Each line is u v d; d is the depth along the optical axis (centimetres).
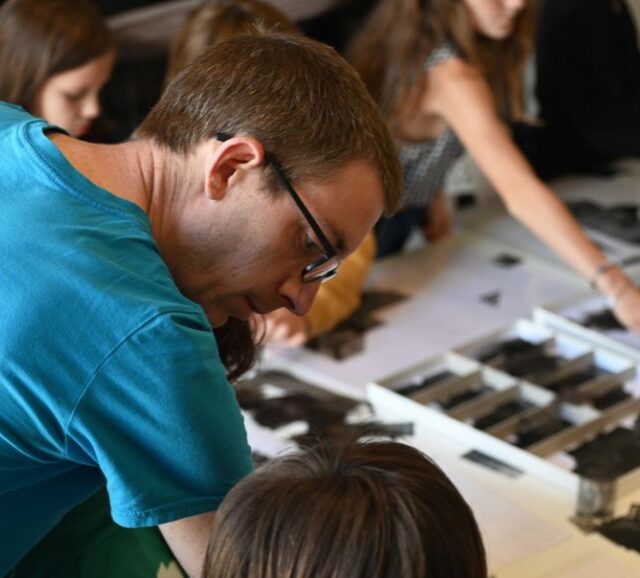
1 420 88
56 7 200
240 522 77
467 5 205
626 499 140
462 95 201
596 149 257
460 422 152
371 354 179
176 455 90
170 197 99
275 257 99
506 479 144
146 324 86
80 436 89
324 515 74
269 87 95
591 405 158
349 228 99
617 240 219
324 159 94
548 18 260
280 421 158
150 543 124
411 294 201
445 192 268
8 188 94
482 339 177
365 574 72
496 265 212
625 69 263
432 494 76
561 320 182
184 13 301
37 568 120
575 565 127
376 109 100
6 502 97
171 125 98
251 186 95
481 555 77
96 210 93
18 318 86
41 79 201
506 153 198
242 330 129
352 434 88
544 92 263
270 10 194
